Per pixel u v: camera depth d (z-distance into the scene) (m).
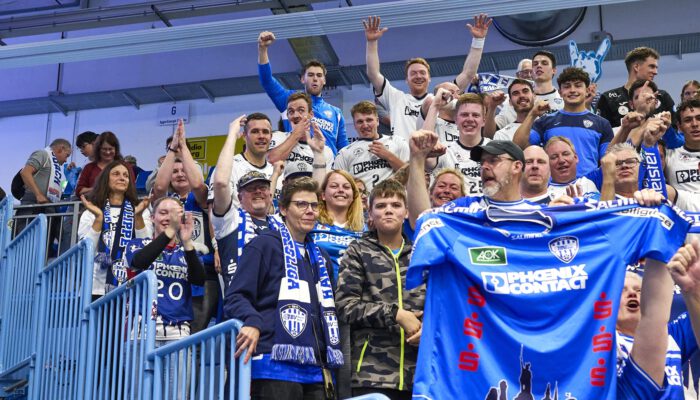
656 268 3.50
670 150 6.77
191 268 5.16
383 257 4.37
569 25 11.84
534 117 6.45
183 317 5.17
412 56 12.69
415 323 4.04
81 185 7.70
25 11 14.05
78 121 14.16
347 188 5.22
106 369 5.11
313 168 6.55
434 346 3.58
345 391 4.30
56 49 10.34
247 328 3.92
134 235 6.08
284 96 7.95
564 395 3.45
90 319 5.39
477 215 3.72
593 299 3.55
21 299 6.67
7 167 14.12
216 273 5.78
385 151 6.52
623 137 6.07
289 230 4.46
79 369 5.41
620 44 11.73
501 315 3.60
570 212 3.68
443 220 3.73
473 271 3.62
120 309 5.07
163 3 12.62
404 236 4.59
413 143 4.44
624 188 5.29
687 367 3.86
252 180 5.14
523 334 3.55
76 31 13.92
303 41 12.22
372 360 4.15
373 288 4.29
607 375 3.45
